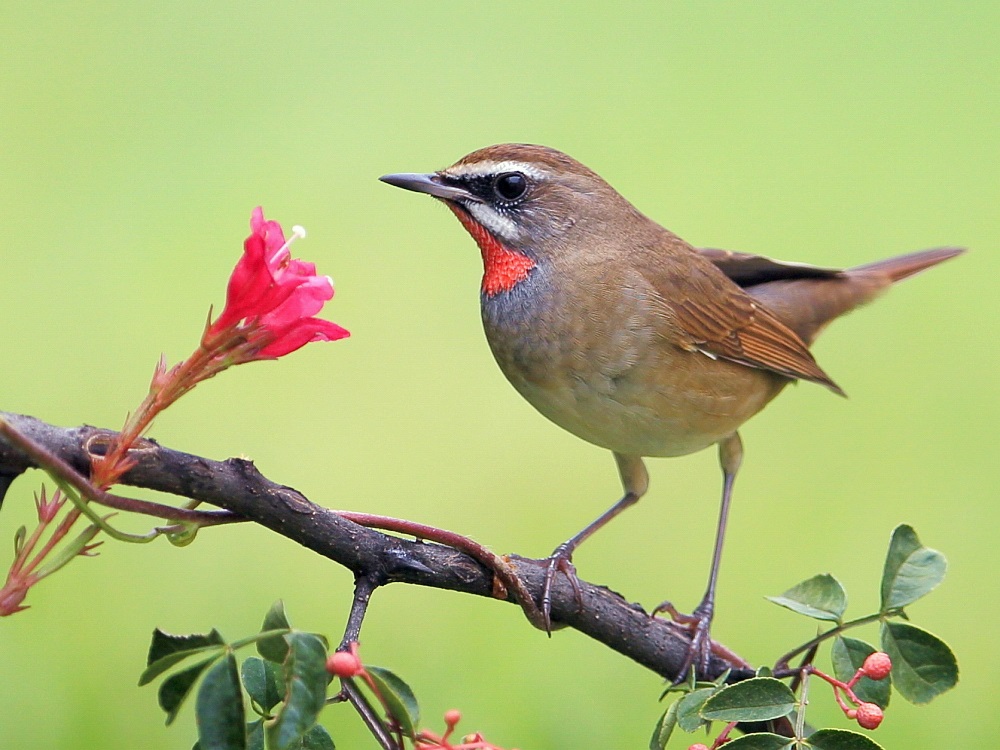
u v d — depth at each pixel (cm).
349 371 1517
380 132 1933
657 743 490
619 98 2092
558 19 2402
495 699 998
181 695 384
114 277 1612
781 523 1304
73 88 2034
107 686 985
